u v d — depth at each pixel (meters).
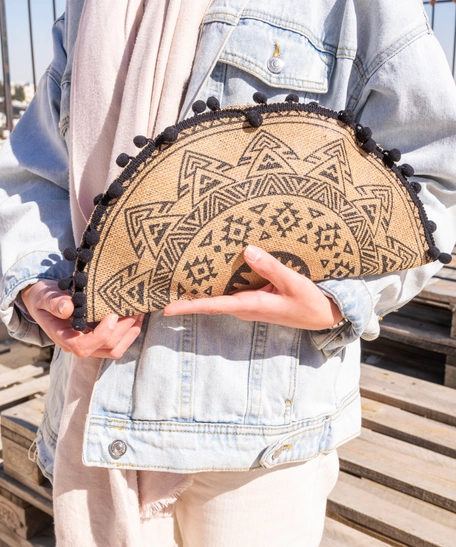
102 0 0.93
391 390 2.12
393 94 0.92
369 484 1.77
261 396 0.96
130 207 0.82
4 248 1.03
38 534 1.93
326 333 0.96
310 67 0.93
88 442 0.96
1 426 1.92
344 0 0.94
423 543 1.53
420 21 0.94
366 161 0.88
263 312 0.85
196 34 0.91
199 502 1.05
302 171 0.84
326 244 0.87
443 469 1.76
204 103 0.83
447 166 0.94
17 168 1.11
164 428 0.96
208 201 0.83
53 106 1.10
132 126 0.89
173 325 0.94
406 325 2.28
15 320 1.04
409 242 0.92
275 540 1.06
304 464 1.06
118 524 0.97
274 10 0.92
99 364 1.00
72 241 1.05
